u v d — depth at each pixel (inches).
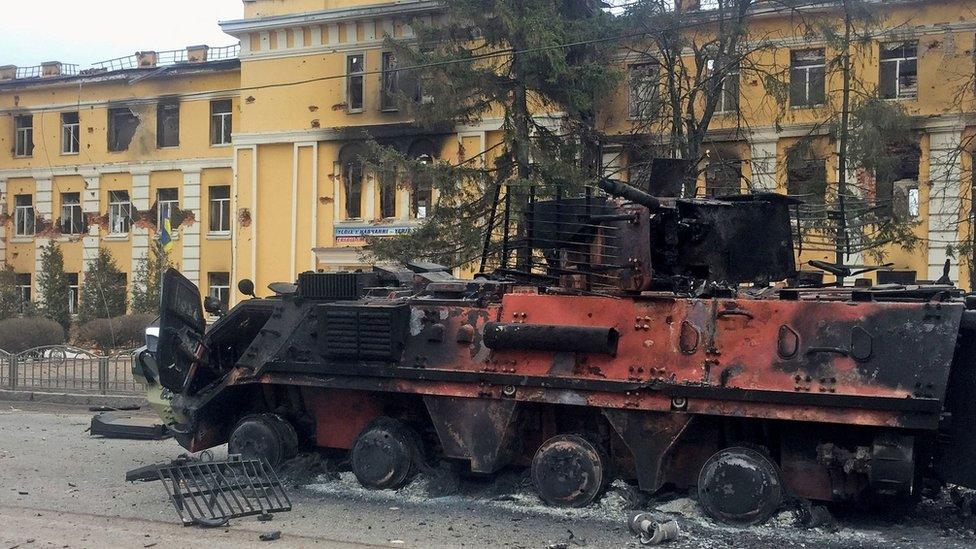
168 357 410.6
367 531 319.3
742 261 364.8
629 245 343.3
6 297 1493.6
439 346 359.3
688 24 826.8
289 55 1288.1
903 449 293.4
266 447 397.1
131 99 1513.3
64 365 767.1
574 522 328.8
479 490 374.9
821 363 302.2
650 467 325.4
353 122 1253.1
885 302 304.2
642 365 325.4
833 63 781.9
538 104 896.9
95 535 314.3
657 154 830.5
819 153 836.6
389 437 374.3
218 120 1462.8
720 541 302.5
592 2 853.8
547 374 337.7
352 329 368.2
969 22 955.3
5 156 1626.5
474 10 800.9
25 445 514.0
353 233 1250.6
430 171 818.8
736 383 310.5
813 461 316.2
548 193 743.7
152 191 1507.1
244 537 311.1
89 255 1551.4
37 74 1640.0
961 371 311.6
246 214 1323.8
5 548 298.7
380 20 1231.5
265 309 408.8
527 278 382.6
